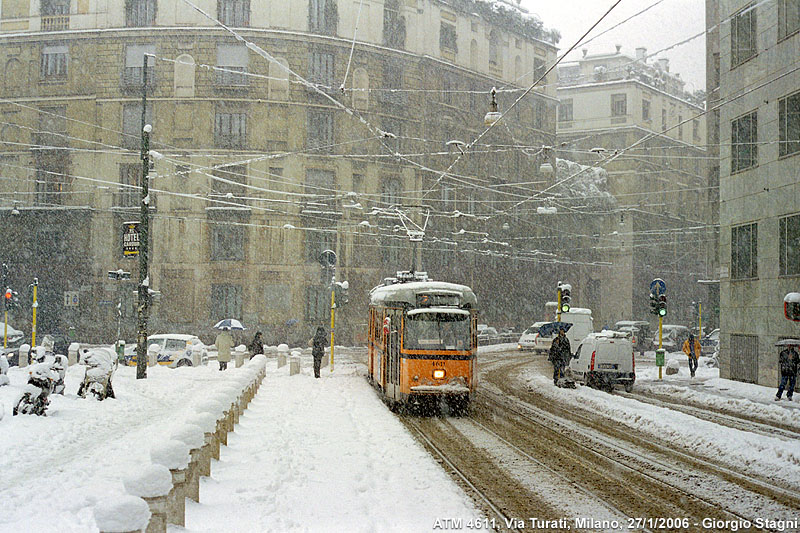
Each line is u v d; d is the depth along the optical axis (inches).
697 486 407.5
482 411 761.0
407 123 2130.9
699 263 3243.1
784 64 1010.1
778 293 1020.5
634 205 2925.7
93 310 1934.1
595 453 510.9
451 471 442.6
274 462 441.4
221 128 1963.6
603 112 3014.3
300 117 1987.0
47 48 1983.3
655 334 2240.4
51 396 715.4
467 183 2130.9
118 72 1955.0
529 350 1935.3
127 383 928.3
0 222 1950.1
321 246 2010.3
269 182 1966.0
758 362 1062.4
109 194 1943.9
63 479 384.5
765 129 1053.2
